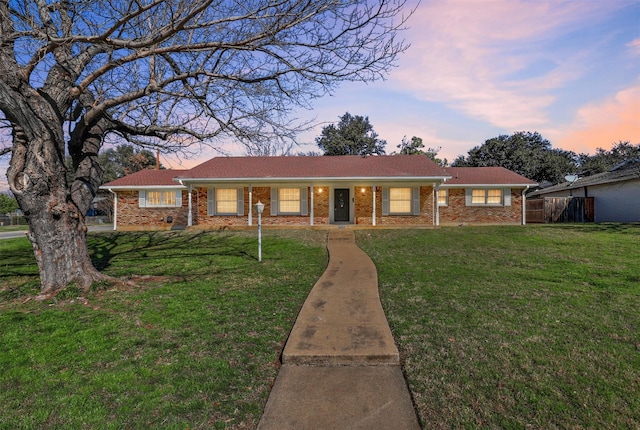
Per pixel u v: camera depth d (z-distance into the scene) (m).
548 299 5.38
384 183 16.92
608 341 3.81
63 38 4.58
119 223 19.45
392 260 8.88
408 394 2.88
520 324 4.35
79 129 6.07
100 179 6.69
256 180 16.48
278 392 2.92
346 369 3.35
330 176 16.42
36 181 5.50
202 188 17.47
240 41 4.87
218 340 3.97
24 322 4.50
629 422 2.44
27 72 5.13
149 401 2.73
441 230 14.50
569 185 23.02
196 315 4.80
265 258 9.46
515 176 19.23
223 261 9.01
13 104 4.95
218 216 17.39
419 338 3.99
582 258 8.51
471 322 4.45
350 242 12.42
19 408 2.63
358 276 7.19
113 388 2.91
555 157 33.34
